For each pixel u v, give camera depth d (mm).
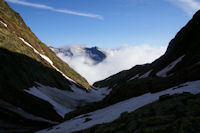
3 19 91000
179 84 28844
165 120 12906
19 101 39562
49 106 50594
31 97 46750
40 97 52250
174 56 76375
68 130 26016
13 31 89750
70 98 78375
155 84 34812
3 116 29266
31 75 62812
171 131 11492
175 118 12836
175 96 18234
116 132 15211
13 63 55906
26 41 97750
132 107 24688
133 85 38531
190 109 13500
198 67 28953
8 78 45469
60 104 61812
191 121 11508
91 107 42844
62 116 50281
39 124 35594
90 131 19078
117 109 28156
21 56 66875
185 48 71250
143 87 36562
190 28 78688
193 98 15664
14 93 41156
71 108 65188
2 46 59156
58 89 78688
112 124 17875
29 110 39594
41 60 92312
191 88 21156
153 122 13242
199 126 10812
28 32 118500
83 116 35719
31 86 55094
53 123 40969
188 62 48250
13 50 64000
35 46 106938
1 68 46500
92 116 31906
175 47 82750
